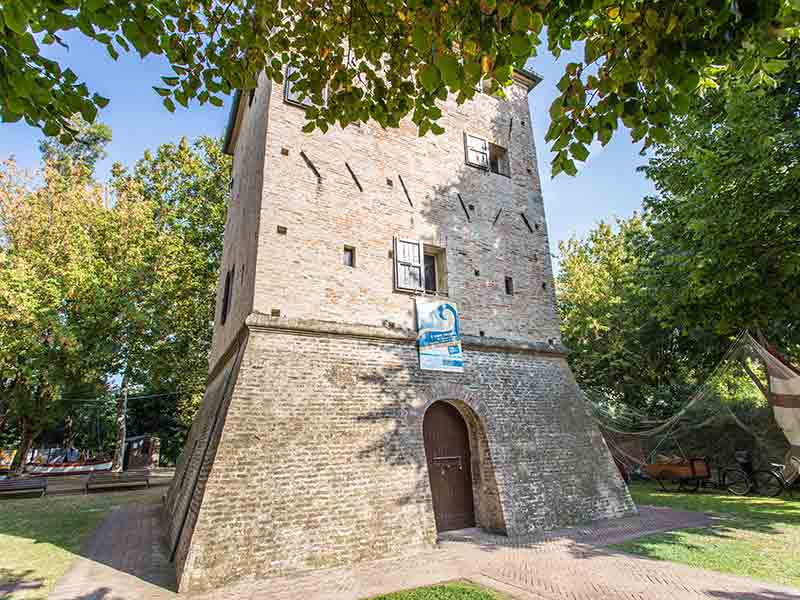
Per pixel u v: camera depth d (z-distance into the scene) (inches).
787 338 635.5
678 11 142.9
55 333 771.4
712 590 252.5
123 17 159.3
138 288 908.0
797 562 297.7
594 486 470.6
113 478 786.2
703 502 563.2
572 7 160.1
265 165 411.2
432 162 519.2
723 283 427.8
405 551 347.6
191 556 276.8
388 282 444.1
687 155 478.9
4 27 138.9
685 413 786.2
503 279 527.8
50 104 162.2
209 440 355.6
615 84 162.2
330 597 259.8
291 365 365.4
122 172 1056.2
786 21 136.3
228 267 597.3
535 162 617.9
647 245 727.1
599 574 285.4
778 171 402.6
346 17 213.8
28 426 986.7
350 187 450.9
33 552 354.6
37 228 857.5
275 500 315.3
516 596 253.6
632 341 906.1
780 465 609.9
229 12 205.2
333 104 219.9
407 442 389.7
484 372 469.1
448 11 159.5
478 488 438.9
